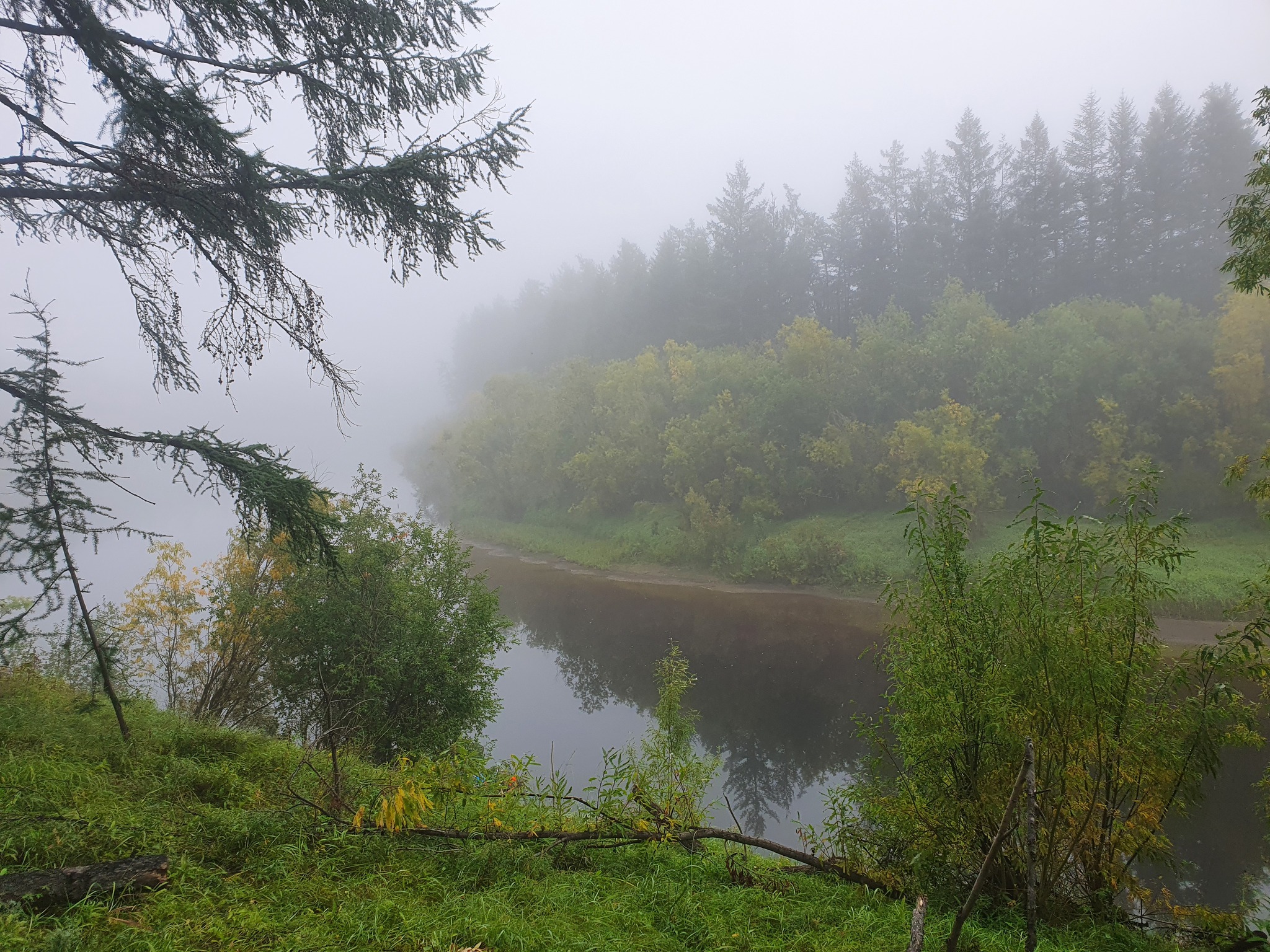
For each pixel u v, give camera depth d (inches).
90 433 271.4
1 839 165.3
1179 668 229.3
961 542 235.3
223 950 135.7
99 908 143.1
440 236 312.5
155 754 277.9
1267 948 153.4
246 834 190.5
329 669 465.4
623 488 1921.8
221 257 291.1
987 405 1437.0
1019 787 133.9
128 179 258.2
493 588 1513.3
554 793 253.6
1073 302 1534.2
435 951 140.2
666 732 321.7
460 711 490.9
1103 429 1267.2
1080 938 199.5
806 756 663.8
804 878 241.3
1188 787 216.2
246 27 269.7
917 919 133.0
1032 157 2097.7
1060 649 210.2
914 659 232.8
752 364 1793.8
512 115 300.4
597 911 176.9
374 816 211.8
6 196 255.1
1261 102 307.0
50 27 239.5
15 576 253.1
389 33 283.0
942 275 2138.3
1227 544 1088.2
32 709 302.4
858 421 1594.5
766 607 1232.8
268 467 289.9
